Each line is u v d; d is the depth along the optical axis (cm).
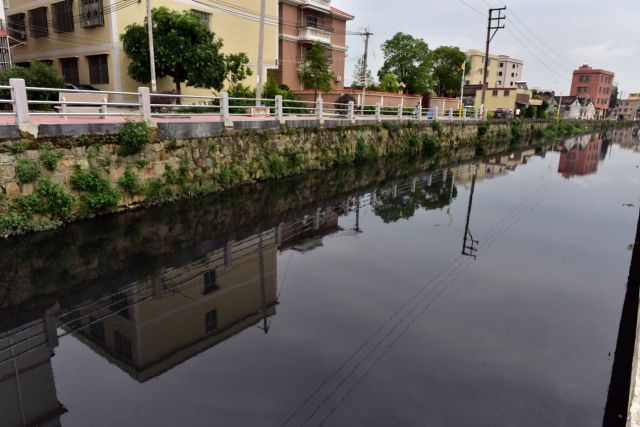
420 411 410
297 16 3083
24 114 778
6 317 570
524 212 1238
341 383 448
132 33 1695
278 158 1395
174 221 957
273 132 1380
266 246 873
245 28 2319
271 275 733
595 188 1655
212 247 845
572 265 817
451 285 714
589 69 7900
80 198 871
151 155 1001
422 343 534
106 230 865
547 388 451
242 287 681
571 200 1417
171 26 1689
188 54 1681
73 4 1944
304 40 3080
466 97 5169
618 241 975
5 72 1588
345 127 1778
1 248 740
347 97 2659
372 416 402
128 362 479
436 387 447
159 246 823
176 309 603
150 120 996
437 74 4059
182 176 1072
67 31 2005
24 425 378
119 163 938
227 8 2198
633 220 1169
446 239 967
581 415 410
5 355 491
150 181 1000
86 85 1916
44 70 1669
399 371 474
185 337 532
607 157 2781
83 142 870
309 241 916
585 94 7981
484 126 3147
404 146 2222
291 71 3102
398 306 631
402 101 3036
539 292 693
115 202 918
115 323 565
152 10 1709
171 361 481
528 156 2616
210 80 1777
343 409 407
